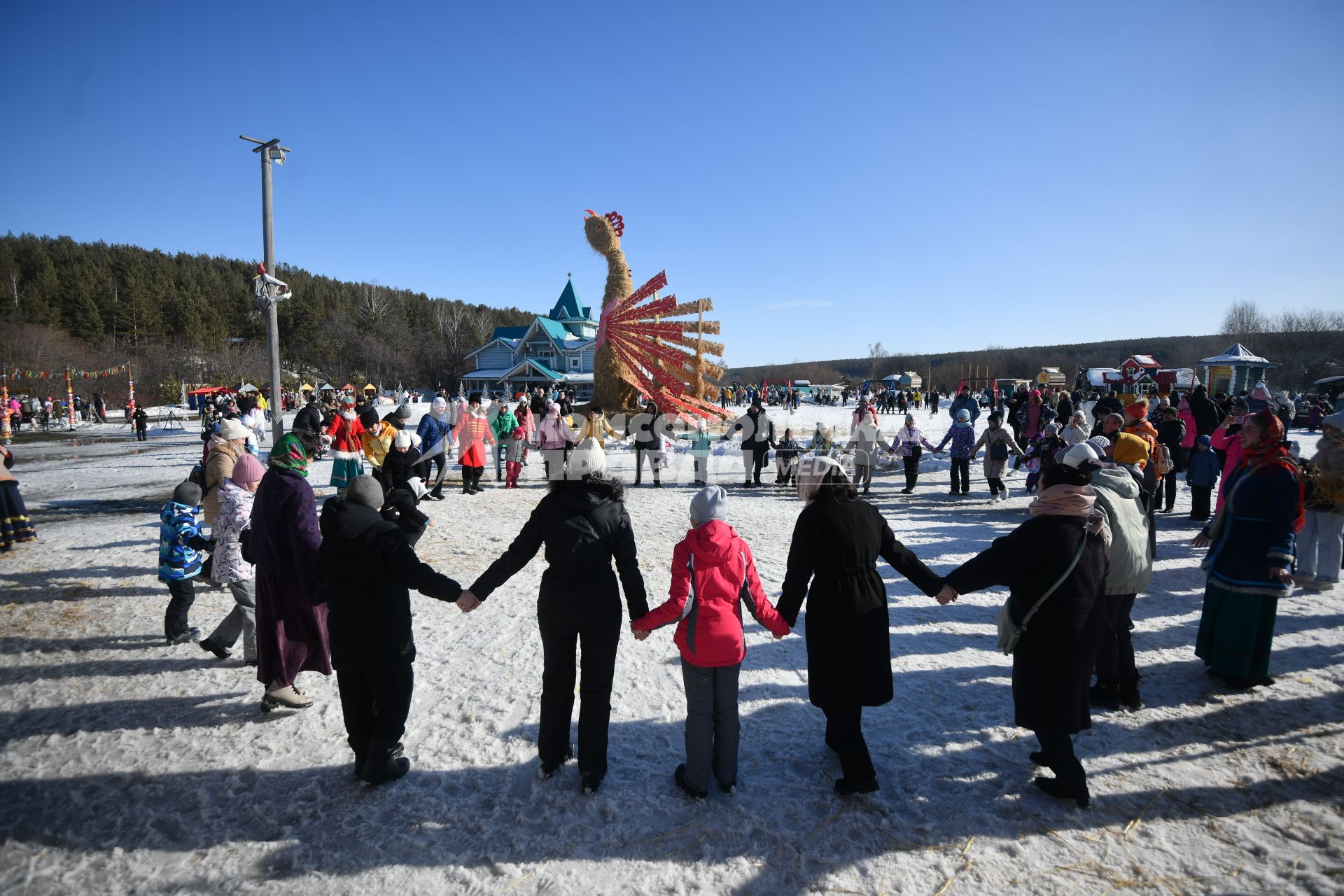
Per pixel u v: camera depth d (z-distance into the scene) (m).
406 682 3.40
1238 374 31.95
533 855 2.91
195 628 5.39
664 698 4.33
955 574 3.21
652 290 20.16
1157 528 9.01
